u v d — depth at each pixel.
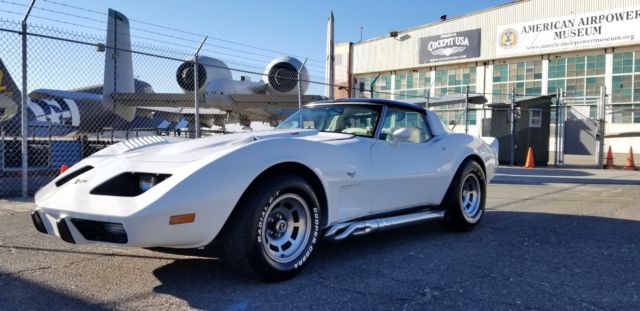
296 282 3.41
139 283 3.37
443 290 3.28
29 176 9.57
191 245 3.05
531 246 4.58
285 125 4.89
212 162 3.06
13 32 6.81
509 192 9.13
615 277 3.60
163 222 2.84
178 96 13.09
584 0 29.70
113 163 3.39
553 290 3.29
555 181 11.30
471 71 34.97
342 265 3.85
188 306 2.94
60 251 4.20
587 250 4.43
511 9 32.75
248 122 14.76
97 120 20.06
